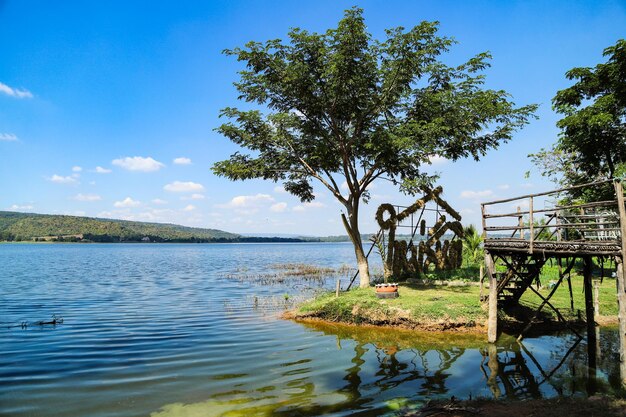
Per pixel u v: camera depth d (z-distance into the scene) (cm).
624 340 987
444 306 1711
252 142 2328
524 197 1317
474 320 1619
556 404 853
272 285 3322
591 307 1339
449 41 2050
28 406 907
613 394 938
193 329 1702
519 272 1722
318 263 6550
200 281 3703
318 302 2009
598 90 2522
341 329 1686
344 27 1914
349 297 1945
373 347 1406
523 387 1010
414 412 855
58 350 1371
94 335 1591
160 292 2941
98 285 3391
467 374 1117
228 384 1046
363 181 2345
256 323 1823
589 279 1346
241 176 2302
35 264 5956
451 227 3030
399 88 2156
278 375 1117
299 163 2425
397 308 1736
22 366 1195
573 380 1052
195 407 898
